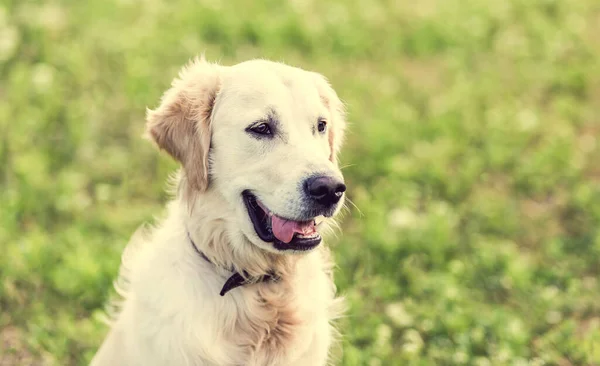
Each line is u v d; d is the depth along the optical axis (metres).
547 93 9.70
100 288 5.45
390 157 7.61
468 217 6.89
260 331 3.73
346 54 10.32
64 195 6.64
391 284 5.67
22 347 5.01
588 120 9.09
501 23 11.88
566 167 7.75
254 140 3.70
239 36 10.38
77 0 10.95
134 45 9.64
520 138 8.27
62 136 7.70
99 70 9.12
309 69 9.69
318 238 3.69
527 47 10.93
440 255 6.11
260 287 3.77
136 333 3.68
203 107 3.80
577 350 5.05
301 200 3.55
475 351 5.06
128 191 6.98
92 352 4.86
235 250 3.76
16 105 8.09
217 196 3.78
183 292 3.63
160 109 3.92
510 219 6.82
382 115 8.48
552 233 6.75
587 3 13.17
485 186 7.49
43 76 8.31
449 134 8.26
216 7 10.95
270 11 11.45
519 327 5.19
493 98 9.40
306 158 3.63
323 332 3.97
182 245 3.74
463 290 5.66
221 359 3.62
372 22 11.49
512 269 5.84
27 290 5.46
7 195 6.58
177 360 3.57
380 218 6.46
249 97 3.75
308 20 11.00
